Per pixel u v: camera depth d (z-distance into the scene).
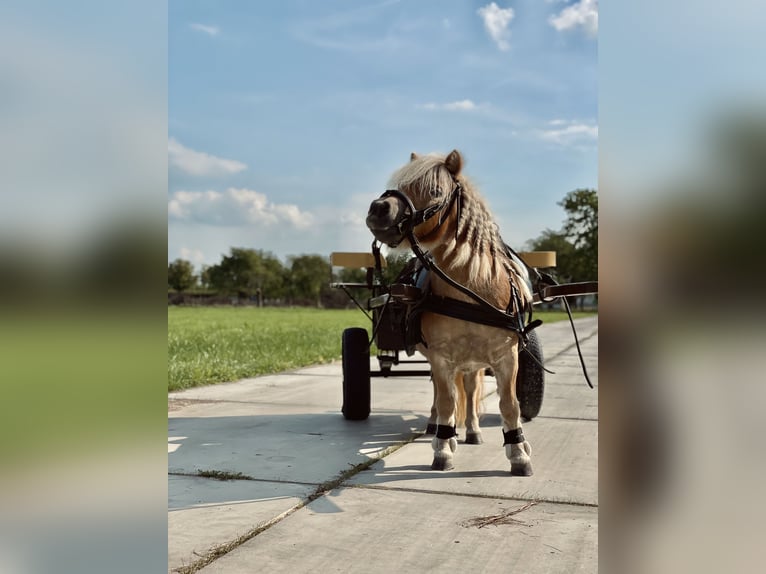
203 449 4.66
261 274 84.56
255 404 6.68
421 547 2.85
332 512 3.29
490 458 4.42
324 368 9.95
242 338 16.09
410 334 4.13
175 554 2.74
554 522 3.16
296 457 4.42
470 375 4.88
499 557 2.74
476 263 3.80
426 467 4.18
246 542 2.89
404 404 6.69
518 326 3.93
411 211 3.56
